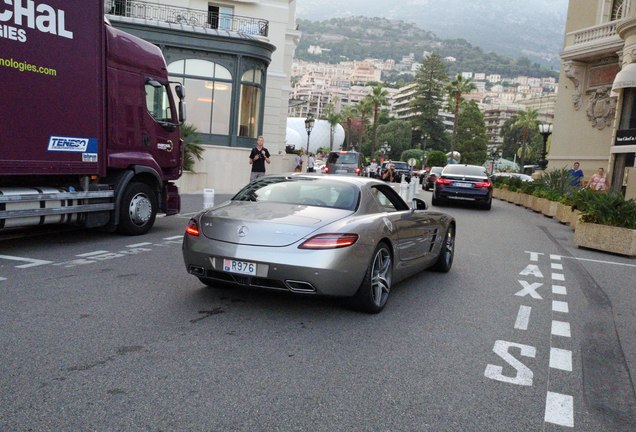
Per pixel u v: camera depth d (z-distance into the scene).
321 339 4.79
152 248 8.86
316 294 5.06
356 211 5.68
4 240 9.02
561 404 3.75
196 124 24.27
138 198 9.99
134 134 9.75
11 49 7.16
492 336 5.21
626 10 27.67
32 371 3.78
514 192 26.64
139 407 3.31
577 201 15.62
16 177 7.98
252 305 5.73
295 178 6.38
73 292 5.90
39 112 7.64
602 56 28.83
